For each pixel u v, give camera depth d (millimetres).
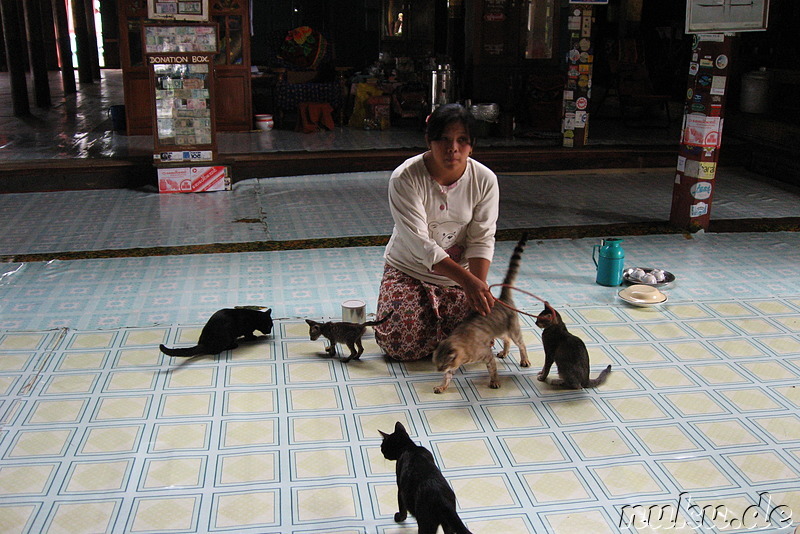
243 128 11734
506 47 12438
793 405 3787
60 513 2920
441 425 3594
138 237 6746
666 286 5465
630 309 5039
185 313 4941
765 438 3486
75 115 13523
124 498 3018
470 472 3209
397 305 4164
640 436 3500
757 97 11188
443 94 11727
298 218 7449
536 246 6535
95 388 3914
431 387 3977
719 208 7895
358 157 9562
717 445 3424
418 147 10156
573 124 10102
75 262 5988
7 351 4324
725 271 5832
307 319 4531
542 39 12422
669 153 10117
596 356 4348
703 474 3201
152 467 3229
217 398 3830
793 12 11781
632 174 9797
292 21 19938
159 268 5867
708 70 6559
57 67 24453
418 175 3879
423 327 4172
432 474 2646
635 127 12164
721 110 6645
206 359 4273
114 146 10016
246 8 11289
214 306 5074
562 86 11906
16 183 8523
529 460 3301
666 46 14812
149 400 3799
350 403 3793
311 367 4188
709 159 6773
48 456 3299
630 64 12539
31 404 3740
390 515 2926
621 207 7965
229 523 2871
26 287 5395
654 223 7281
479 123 10984
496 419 3650
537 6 12258
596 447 3406
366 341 4559
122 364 4188
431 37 16906
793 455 3348
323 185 9008
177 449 3367
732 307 5070
